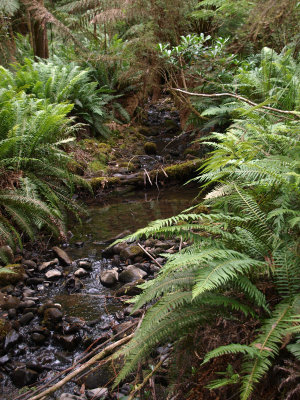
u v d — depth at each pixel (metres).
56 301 3.12
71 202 4.61
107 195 5.66
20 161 4.43
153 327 1.65
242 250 1.95
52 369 2.38
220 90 5.89
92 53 8.01
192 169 5.93
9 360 2.47
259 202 2.22
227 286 1.76
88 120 7.40
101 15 6.73
